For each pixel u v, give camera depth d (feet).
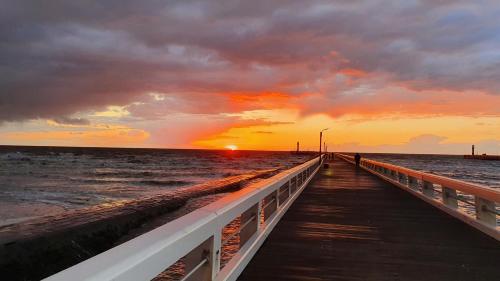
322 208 33.86
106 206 73.20
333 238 22.40
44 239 38.78
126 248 6.89
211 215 11.11
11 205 89.25
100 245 40.01
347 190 49.62
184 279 9.57
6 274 30.96
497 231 22.30
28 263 33.30
